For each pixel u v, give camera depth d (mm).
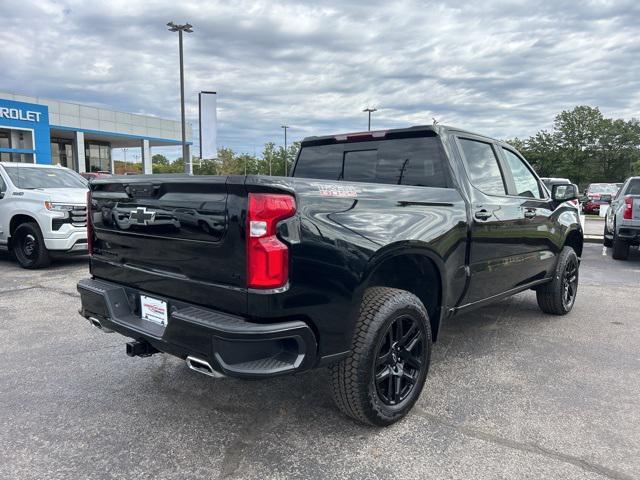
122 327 3043
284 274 2439
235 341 2383
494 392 3566
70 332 4902
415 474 2557
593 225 19516
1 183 8711
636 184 10859
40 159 28875
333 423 3086
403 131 3949
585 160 74812
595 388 3650
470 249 3727
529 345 4629
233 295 2498
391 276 3479
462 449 2795
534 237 4766
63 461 2672
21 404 3352
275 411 3250
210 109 23109
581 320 5520
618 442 2885
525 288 4883
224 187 2482
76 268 8602
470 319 5539
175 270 2832
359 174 4273
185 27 21859
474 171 4035
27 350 4395
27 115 27875
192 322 2512
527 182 4918
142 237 3012
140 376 3828
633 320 5527
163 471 2584
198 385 3660
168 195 2812
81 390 3576
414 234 3074
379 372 2922
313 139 4578
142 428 3029
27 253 8430
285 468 2609
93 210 3477
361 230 2770
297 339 2488
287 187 2465
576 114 75938
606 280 8031
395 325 2996
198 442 2867
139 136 37188
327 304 2596
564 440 2900
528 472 2576
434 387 3648
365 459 2691
